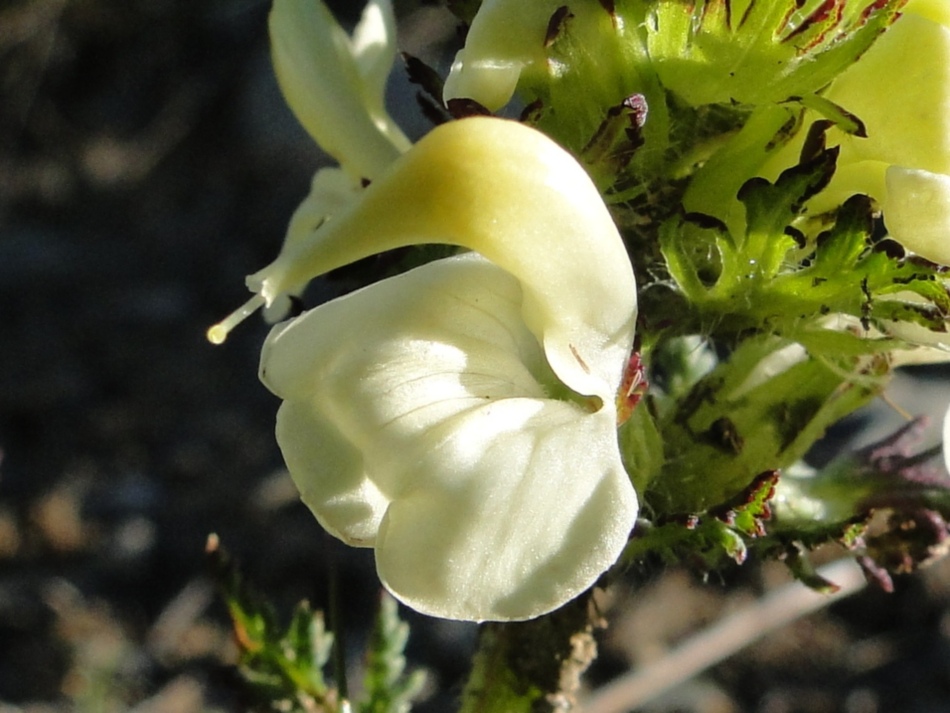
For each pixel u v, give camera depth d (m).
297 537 0.16
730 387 0.05
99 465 0.17
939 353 0.05
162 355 0.20
